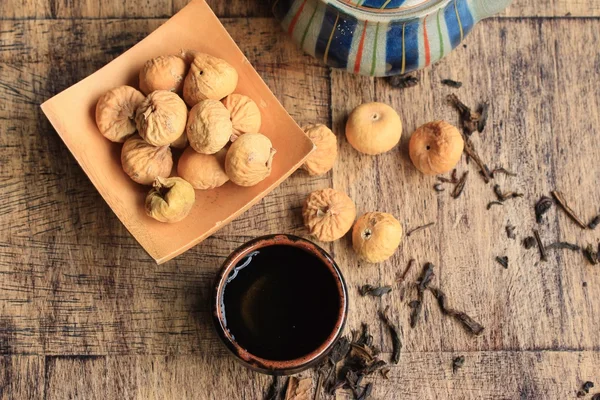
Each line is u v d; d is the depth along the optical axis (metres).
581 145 0.60
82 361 0.57
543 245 0.59
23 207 0.57
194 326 0.57
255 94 0.56
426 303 0.58
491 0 0.54
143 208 0.55
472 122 0.59
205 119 0.53
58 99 0.54
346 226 0.56
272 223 0.58
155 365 0.57
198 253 0.58
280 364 0.51
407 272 0.58
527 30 0.60
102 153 0.55
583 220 0.59
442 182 0.59
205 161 0.54
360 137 0.57
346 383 0.57
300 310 0.55
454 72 0.60
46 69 0.59
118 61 0.55
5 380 0.56
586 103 0.60
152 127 0.53
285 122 0.55
